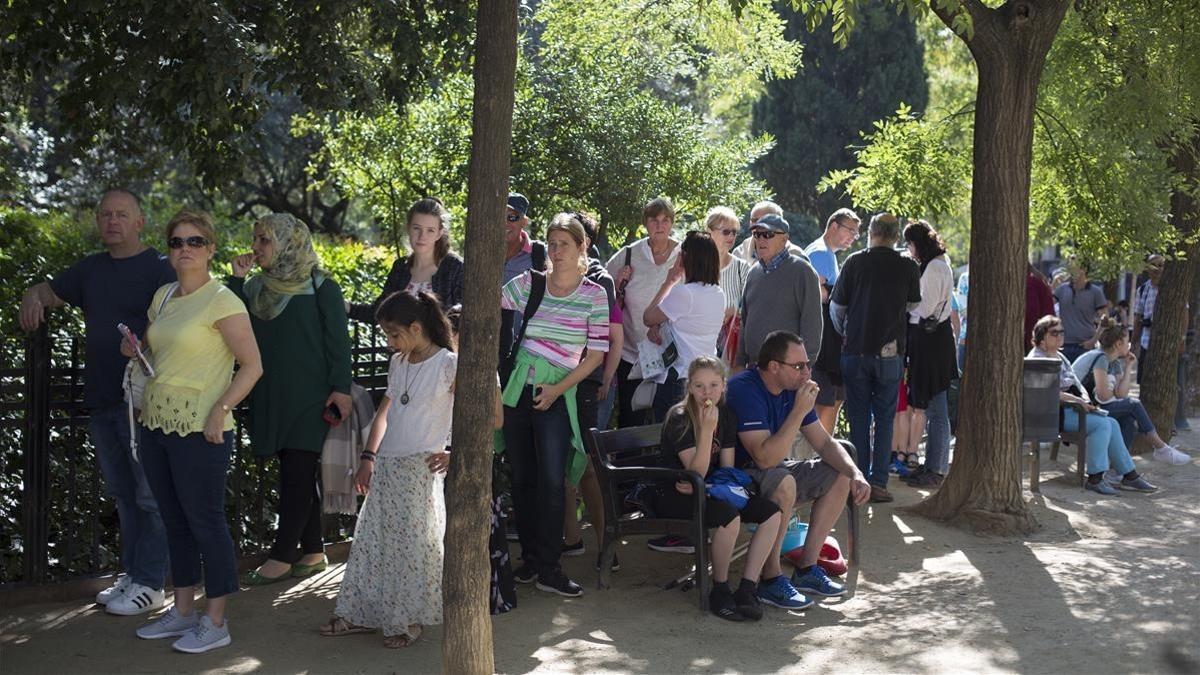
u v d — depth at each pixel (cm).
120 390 595
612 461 692
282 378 648
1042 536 812
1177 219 1280
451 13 858
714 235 864
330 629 577
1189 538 809
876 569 720
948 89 2448
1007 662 550
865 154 1184
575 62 1385
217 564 554
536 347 650
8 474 642
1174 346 1284
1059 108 1150
